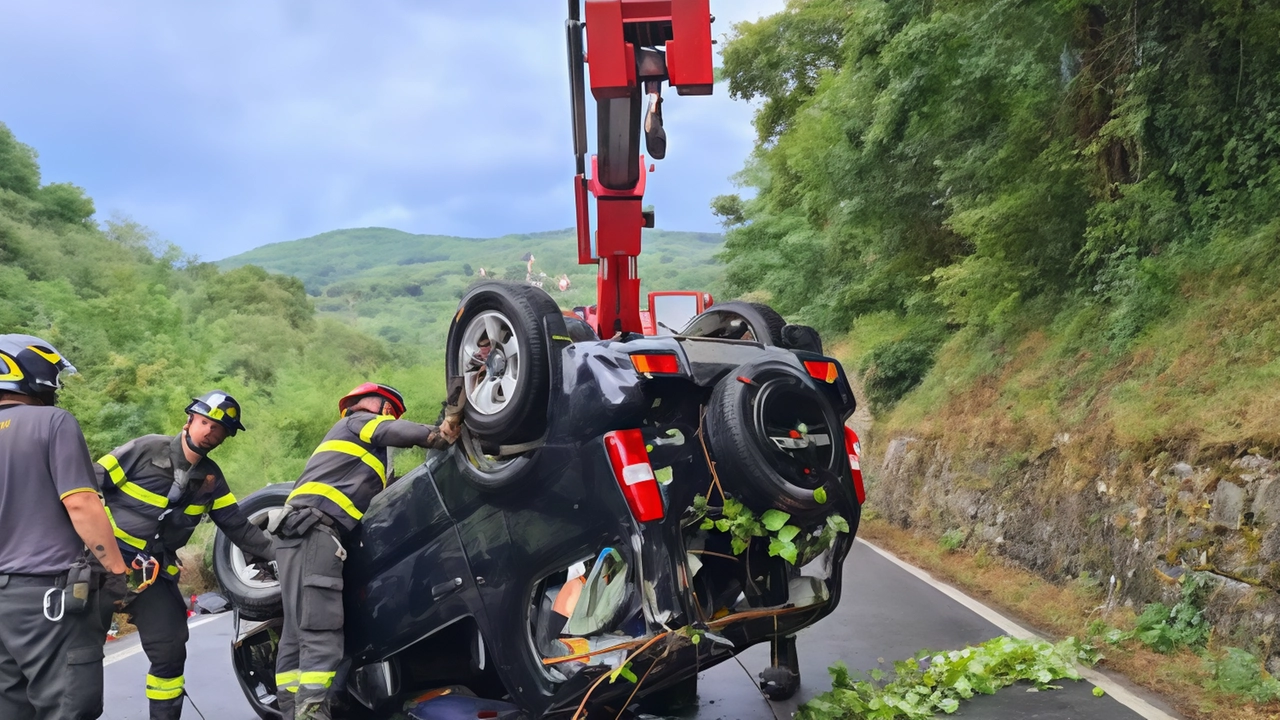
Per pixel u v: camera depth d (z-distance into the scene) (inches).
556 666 171.0
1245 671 217.9
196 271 3075.8
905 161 656.4
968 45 506.0
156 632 201.8
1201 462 285.4
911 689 222.1
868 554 506.9
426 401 887.1
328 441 196.9
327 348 2394.2
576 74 207.3
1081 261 528.4
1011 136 524.7
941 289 623.5
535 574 173.0
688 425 172.9
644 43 204.4
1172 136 437.1
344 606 202.8
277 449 865.5
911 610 340.2
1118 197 478.9
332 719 205.5
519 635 174.6
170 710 203.6
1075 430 390.3
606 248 228.2
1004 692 231.3
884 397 778.8
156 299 1598.2
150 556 195.9
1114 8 445.7
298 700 184.7
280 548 192.5
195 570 385.4
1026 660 250.1
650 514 157.4
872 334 932.6
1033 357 512.1
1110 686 234.2
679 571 158.7
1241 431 275.0
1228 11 391.9
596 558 171.5
